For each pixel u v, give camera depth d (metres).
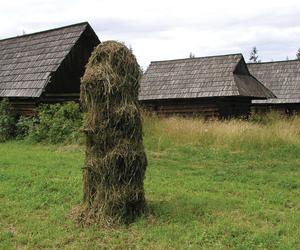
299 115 29.88
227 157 14.92
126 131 7.76
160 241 6.89
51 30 24.61
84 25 23.22
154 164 13.67
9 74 23.20
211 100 27.78
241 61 29.66
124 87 7.85
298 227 7.64
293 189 10.94
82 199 8.62
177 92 29.06
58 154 14.99
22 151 15.84
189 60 31.72
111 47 7.98
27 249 6.67
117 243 6.86
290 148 15.84
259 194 10.13
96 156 7.75
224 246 6.73
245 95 26.95
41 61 22.72
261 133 16.64
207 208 8.54
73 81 23.05
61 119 18.66
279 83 34.91
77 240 7.00
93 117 7.79
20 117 20.92
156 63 33.16
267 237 7.03
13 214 8.16
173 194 9.72
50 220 7.83
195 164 13.95
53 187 9.88
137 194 7.76
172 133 17.19
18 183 10.37
